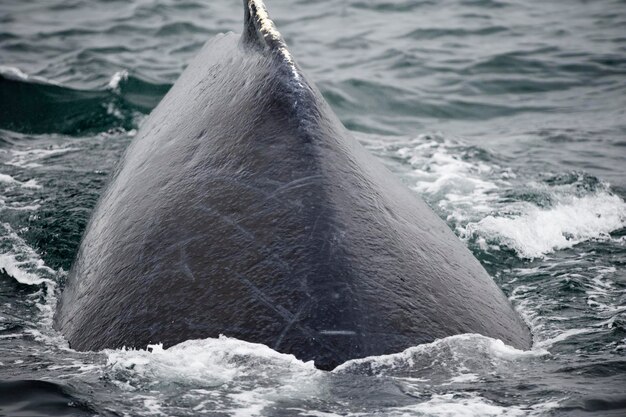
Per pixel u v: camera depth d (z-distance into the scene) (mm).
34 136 43062
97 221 24984
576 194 35812
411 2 72688
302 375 16922
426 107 51250
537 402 16672
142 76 51719
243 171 21141
